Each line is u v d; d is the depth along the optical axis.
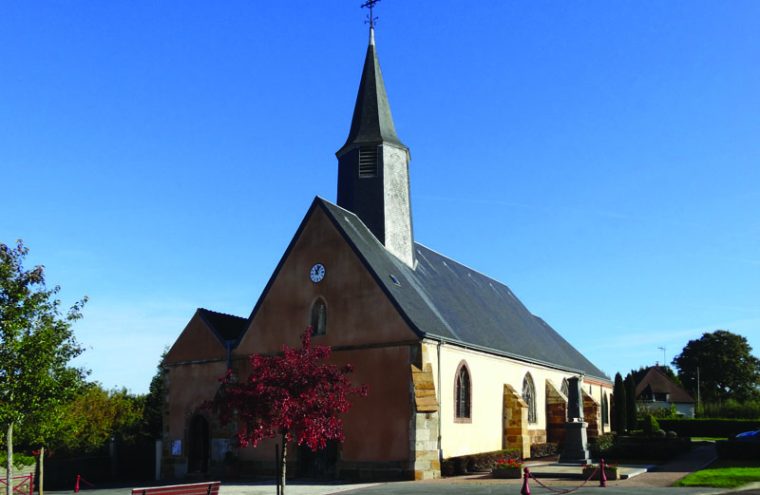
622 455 32.75
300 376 19.47
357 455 26.19
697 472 23.89
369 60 34.22
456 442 27.75
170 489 15.87
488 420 30.97
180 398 32.16
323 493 21.08
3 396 18.53
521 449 31.89
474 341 30.41
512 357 34.00
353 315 27.59
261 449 29.12
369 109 33.06
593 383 49.75
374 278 27.34
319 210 29.48
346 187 32.34
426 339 26.20
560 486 21.58
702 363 97.81
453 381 28.19
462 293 36.81
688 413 87.31
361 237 29.67
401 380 25.92
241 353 30.55
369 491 21.20
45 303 19.81
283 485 19.09
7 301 19.19
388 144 32.25
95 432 42.22
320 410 19.31
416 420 25.08
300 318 29.09
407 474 24.89
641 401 87.00
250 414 19.19
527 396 36.69
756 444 28.98
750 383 96.06
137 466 37.91
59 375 20.05
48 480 32.75
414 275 32.06
